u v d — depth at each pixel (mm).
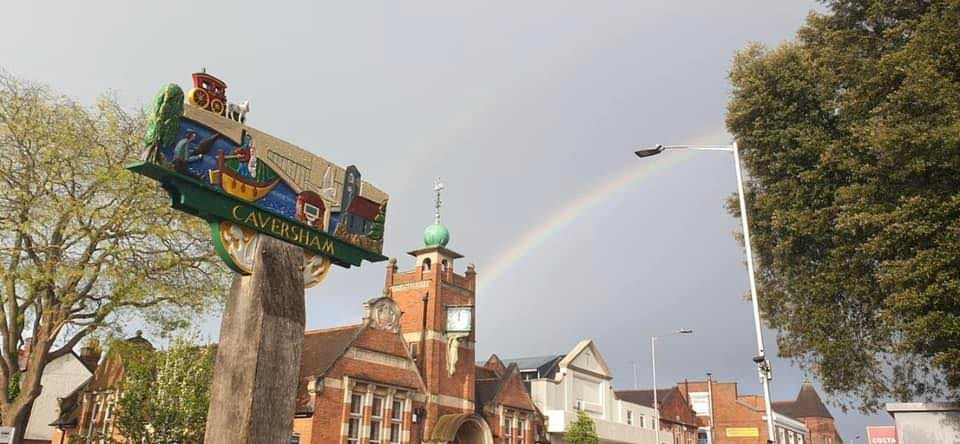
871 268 20766
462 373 38531
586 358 51375
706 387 79750
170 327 27719
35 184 25109
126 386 29078
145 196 25391
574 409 48375
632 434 53281
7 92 24469
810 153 22359
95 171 24844
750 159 24547
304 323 7676
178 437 27672
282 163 8141
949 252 16438
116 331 26609
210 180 7238
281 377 7234
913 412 20625
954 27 17953
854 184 19250
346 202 8992
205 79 7570
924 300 16562
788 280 23953
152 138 6844
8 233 24406
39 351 24656
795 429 84250
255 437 6809
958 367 16812
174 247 27016
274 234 7922
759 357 19797
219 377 7219
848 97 20375
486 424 37375
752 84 23734
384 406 33062
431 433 35031
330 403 30078
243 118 7875
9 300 24656
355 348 32188
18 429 23812
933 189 17734
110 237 25672
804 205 22766
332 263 8859
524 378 53781
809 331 22906
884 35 19969
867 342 22312
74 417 40344
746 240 21438
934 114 17297
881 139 17250
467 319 37969
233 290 7637
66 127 24562
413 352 37281
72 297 24391
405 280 39781
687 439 66188
